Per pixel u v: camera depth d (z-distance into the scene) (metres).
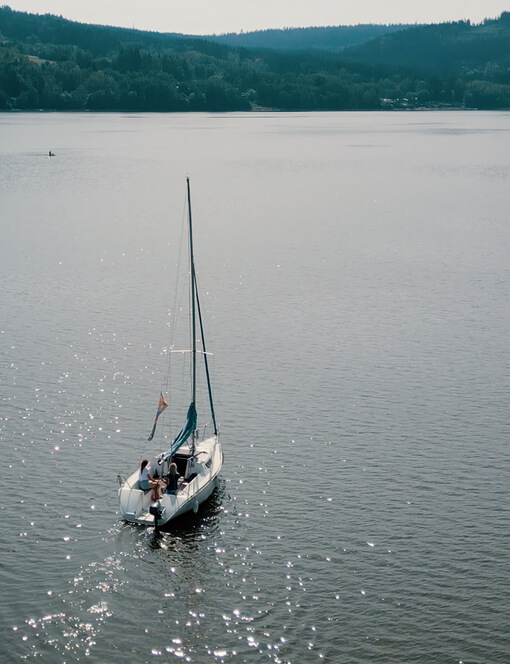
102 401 61.38
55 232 127.88
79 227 132.75
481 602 38.38
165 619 37.59
